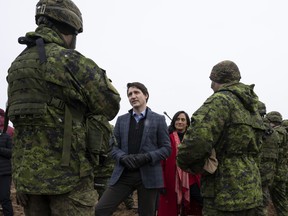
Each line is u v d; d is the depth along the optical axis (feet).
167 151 14.11
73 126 7.52
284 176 22.12
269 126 20.12
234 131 10.13
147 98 14.98
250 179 10.12
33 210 7.78
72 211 7.41
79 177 7.50
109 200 13.74
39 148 7.34
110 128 8.01
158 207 16.97
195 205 16.10
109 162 17.98
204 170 10.11
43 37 7.89
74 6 8.39
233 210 9.82
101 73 7.89
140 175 13.76
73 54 7.68
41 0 8.21
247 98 10.53
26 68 7.59
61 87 7.49
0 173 19.02
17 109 7.46
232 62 11.14
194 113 10.16
